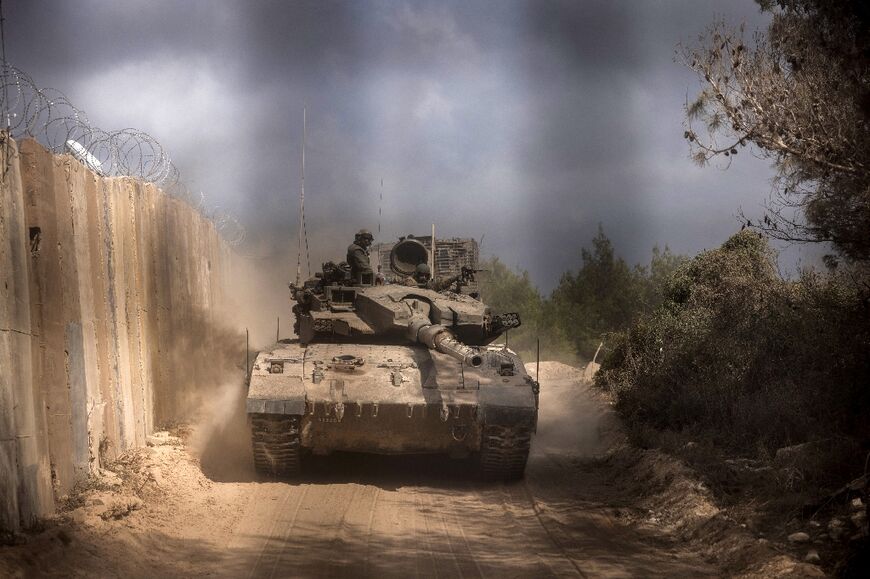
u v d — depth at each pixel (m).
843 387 11.73
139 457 12.84
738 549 8.85
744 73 11.09
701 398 14.63
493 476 13.32
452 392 12.88
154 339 15.52
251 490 12.32
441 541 9.95
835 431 11.29
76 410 10.70
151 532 9.68
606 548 9.66
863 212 11.43
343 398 12.56
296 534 10.09
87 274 11.41
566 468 14.63
